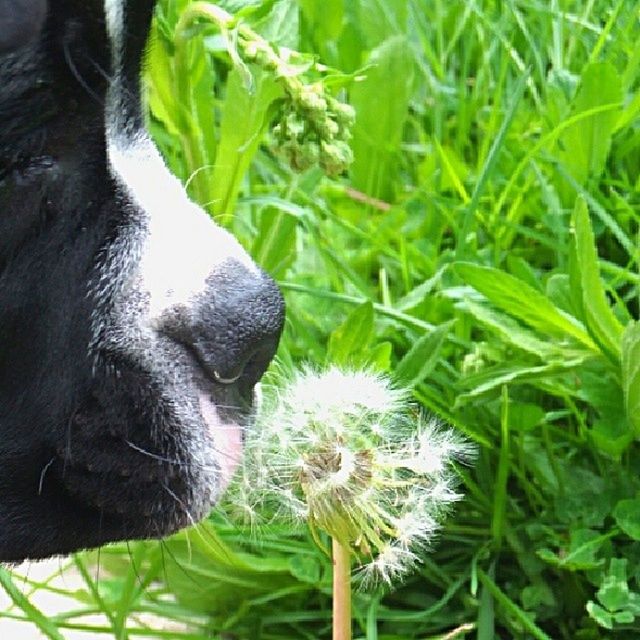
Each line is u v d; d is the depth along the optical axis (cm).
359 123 65
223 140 54
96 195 43
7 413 44
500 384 52
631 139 62
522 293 53
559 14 67
